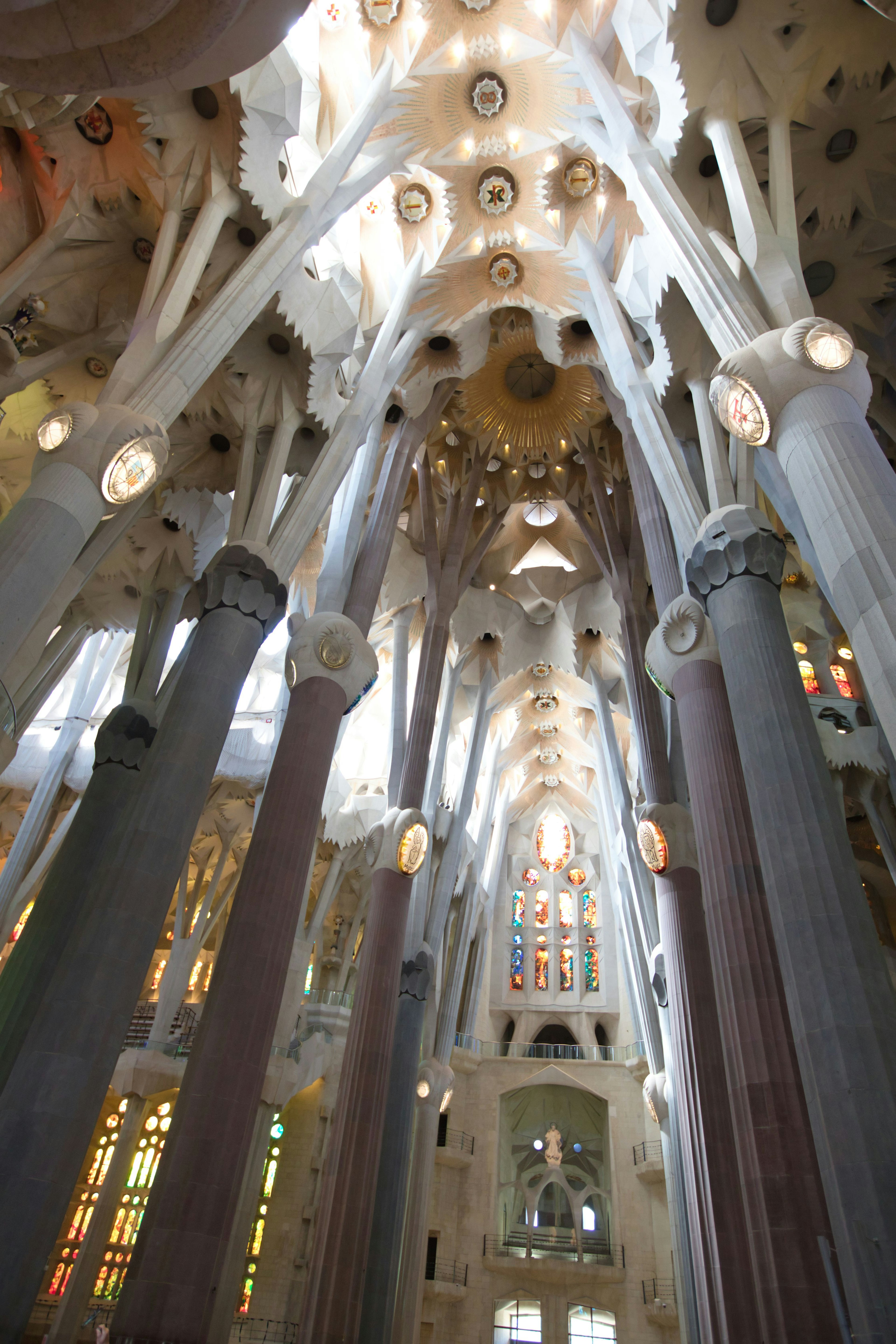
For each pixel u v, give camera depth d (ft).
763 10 33.76
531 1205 76.74
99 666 74.28
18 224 40.60
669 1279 70.38
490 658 86.48
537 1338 70.38
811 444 24.50
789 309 29.73
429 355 60.75
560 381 69.62
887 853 53.26
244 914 34.50
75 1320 52.44
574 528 85.25
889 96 36.45
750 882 31.27
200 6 14.46
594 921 98.37
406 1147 50.37
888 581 21.08
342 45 47.19
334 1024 71.05
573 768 103.81
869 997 21.67
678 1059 39.27
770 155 34.96
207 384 43.24
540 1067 83.20
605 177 51.75
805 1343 22.53
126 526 41.32
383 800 79.46
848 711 59.62
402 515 76.84
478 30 47.11
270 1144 63.31
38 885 65.41
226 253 38.88
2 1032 35.88
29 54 14.90
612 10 45.27
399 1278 56.59
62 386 49.80
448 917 71.92
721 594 31.32
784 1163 25.45
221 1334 44.98
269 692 77.71
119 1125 69.56
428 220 54.80
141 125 35.73
